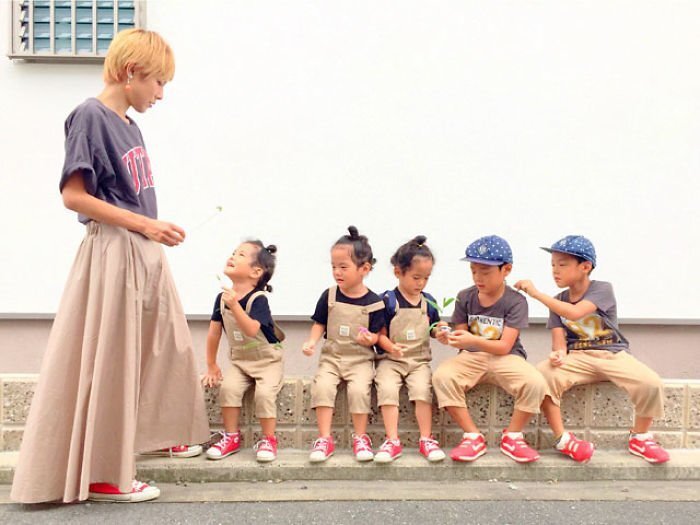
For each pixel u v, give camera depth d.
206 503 2.77
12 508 2.70
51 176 3.86
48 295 3.87
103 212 2.66
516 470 3.12
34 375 3.29
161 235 2.76
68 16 3.84
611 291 3.38
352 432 3.32
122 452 2.73
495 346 3.19
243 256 3.29
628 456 3.23
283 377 3.35
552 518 2.65
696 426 3.36
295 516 2.64
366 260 3.30
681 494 2.95
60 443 2.70
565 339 3.41
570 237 3.40
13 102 3.83
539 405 3.16
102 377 2.72
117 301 2.75
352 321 3.29
